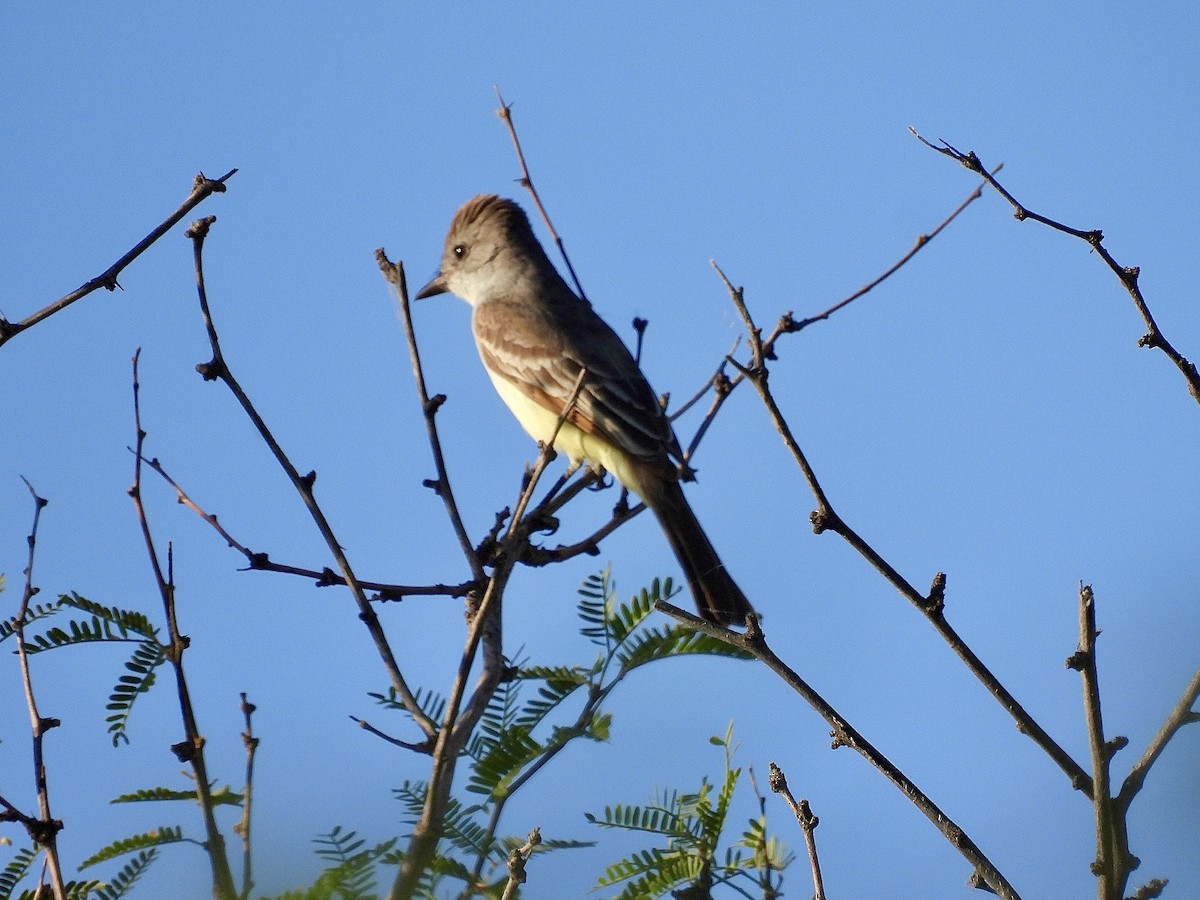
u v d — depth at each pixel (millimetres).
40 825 5691
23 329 6871
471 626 6332
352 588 6445
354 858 5312
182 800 6512
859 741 5859
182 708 5586
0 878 6254
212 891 5188
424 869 5398
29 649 6492
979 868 5680
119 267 6898
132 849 6363
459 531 7066
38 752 5910
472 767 6375
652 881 6320
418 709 6164
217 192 6992
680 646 6805
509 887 5395
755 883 6438
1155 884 5758
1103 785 5508
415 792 5988
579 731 6445
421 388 7180
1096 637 5551
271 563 7074
